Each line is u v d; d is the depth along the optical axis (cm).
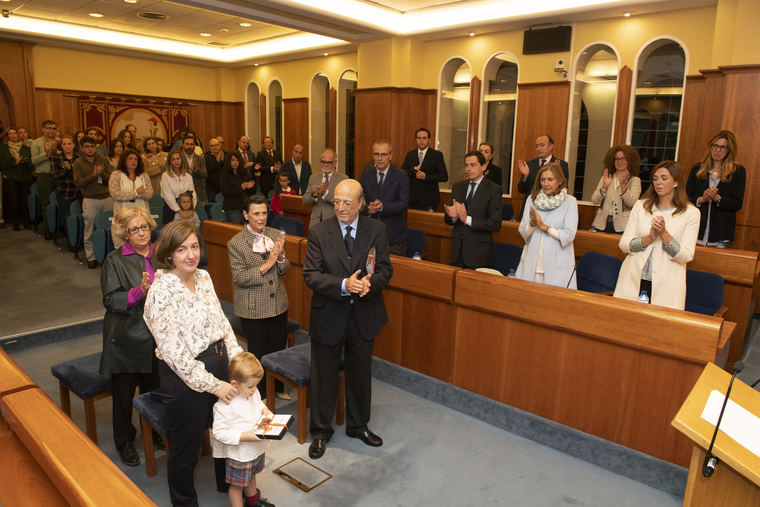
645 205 375
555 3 762
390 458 318
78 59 1191
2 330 486
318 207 547
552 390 329
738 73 623
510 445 334
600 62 813
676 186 364
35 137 1155
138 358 290
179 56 1251
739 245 644
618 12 737
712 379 200
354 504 278
